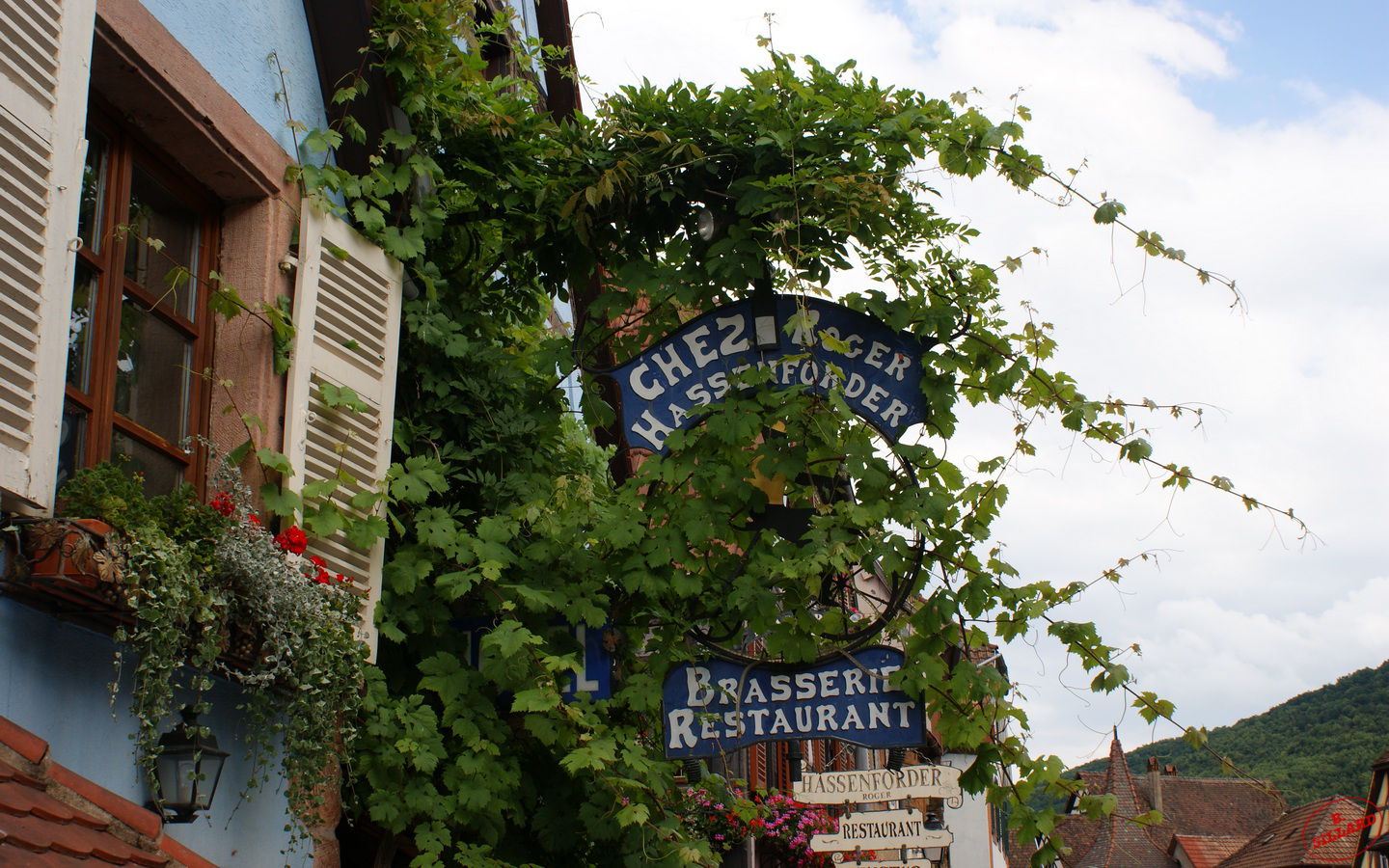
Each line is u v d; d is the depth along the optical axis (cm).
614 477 794
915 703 552
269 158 525
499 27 668
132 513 386
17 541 353
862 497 559
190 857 391
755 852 1105
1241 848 3688
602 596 582
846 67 602
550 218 632
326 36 582
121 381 455
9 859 300
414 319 591
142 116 474
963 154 568
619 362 662
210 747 408
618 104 618
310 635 445
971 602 544
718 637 577
